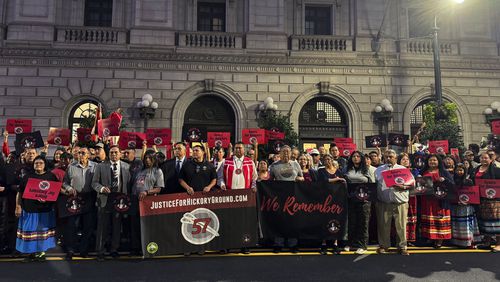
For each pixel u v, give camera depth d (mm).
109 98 16016
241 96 16656
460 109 17344
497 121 11375
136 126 16031
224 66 16719
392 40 17641
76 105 16109
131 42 16344
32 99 15648
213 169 6984
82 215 6844
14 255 6746
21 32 15859
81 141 10703
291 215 6949
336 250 6895
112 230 6613
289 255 6750
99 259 6410
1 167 6945
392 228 7547
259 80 16828
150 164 6719
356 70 17234
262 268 5949
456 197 7074
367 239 7055
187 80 16516
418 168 8617
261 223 6922
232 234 6727
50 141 10609
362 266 6070
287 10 17812
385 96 17219
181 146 7352
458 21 18031
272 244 7500
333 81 17109
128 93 16141
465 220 7324
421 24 18203
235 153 7258
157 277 5512
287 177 7184
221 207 6746
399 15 17891
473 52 17766
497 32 18109
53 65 15852
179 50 16547
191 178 6812
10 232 6969
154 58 16375
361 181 7199
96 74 16047
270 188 7000
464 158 9461
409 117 17172
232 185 7059
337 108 17406
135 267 6004
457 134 13695
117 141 10766
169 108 16312
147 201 6438
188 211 6609
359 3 17672
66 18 16641
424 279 5453
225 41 17094
